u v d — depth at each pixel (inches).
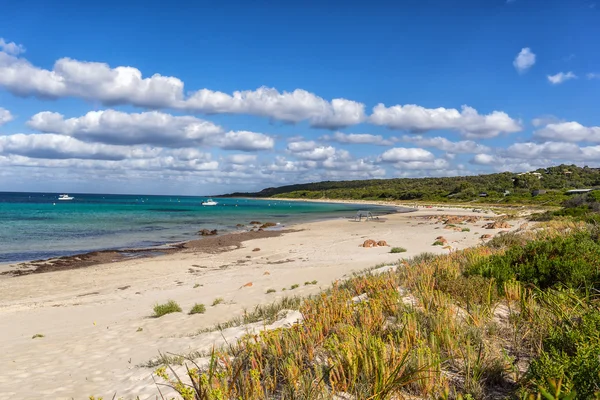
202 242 1298.0
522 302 208.2
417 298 250.1
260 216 2741.1
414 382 135.7
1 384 233.8
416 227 1658.5
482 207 3435.0
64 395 203.5
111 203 4736.7
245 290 566.3
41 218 2074.3
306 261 876.6
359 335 167.6
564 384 107.5
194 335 326.6
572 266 260.7
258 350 175.0
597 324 149.2
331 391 137.2
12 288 687.1
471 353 150.7
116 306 536.4
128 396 179.3
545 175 5634.8
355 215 2792.8
